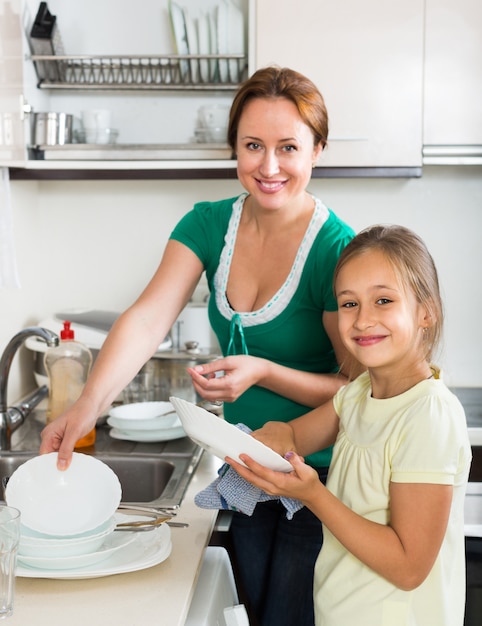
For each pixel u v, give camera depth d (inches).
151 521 56.3
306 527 65.6
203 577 57.9
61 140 96.3
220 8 97.3
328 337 67.7
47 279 111.7
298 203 66.4
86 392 62.1
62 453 56.7
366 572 50.9
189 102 106.5
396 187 108.8
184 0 104.2
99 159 96.0
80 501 55.8
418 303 52.3
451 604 50.6
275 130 62.3
